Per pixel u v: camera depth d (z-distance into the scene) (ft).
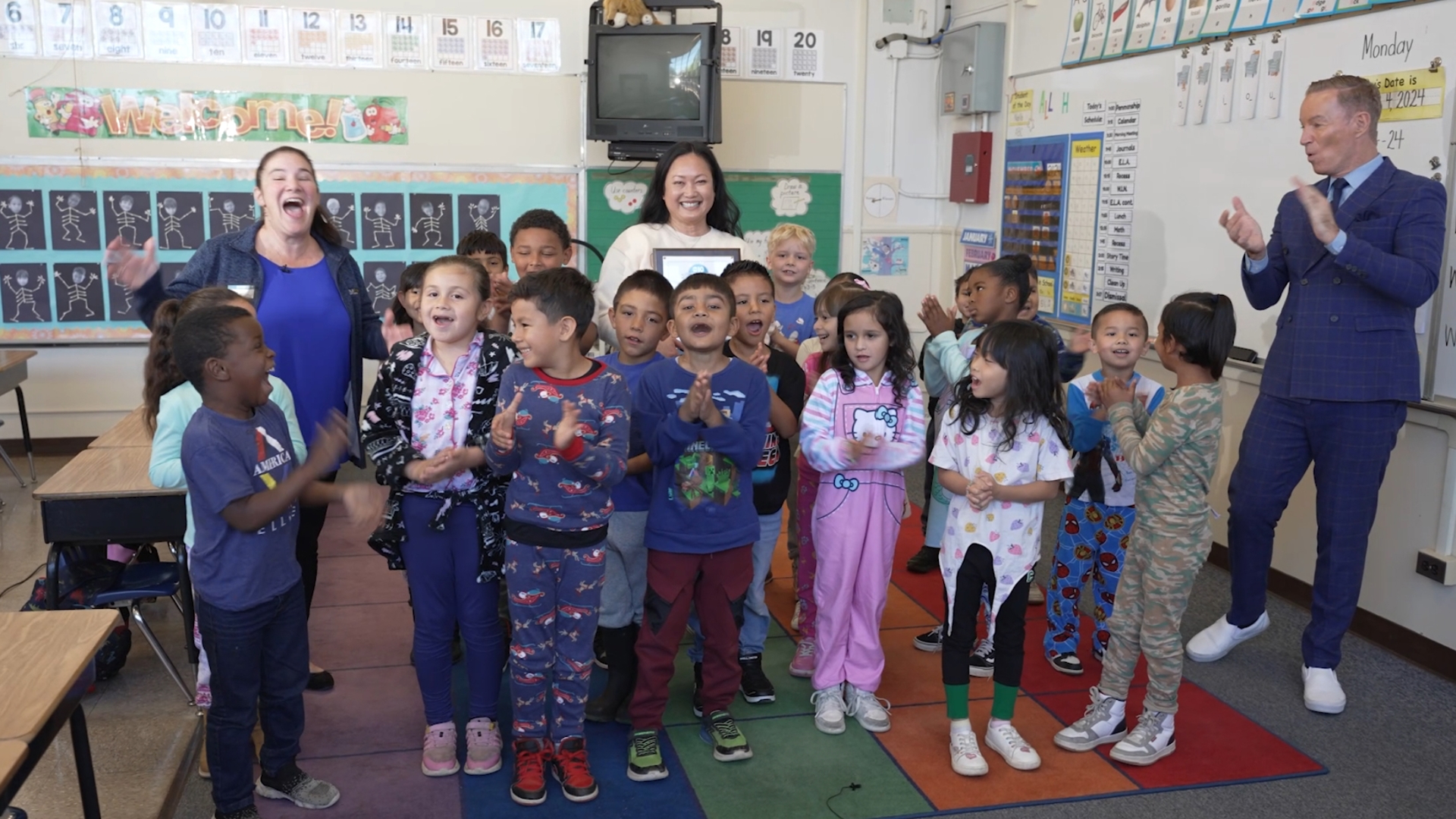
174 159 16.39
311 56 16.53
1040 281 16.31
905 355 8.66
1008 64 17.03
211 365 6.35
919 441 8.63
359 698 9.29
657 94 15.97
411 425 7.72
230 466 6.43
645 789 7.84
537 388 7.36
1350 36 10.64
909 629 10.93
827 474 8.73
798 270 10.84
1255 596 9.95
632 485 8.44
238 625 6.68
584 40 17.26
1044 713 9.11
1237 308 12.30
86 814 5.84
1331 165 8.89
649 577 8.06
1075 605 9.90
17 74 15.78
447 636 8.00
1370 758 8.42
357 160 16.90
